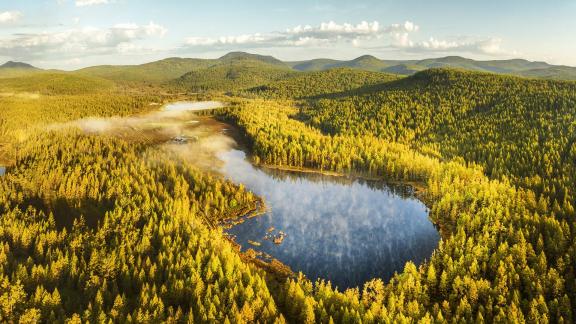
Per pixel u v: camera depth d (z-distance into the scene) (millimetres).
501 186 197500
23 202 185000
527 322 108938
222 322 103250
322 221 194625
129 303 111562
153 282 120625
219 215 193125
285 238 175250
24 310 105375
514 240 147750
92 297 115312
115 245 141500
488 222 161000
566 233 149000
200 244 139375
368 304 116750
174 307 111750
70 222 171250
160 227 148750
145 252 138750
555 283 121000
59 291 117312
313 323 102750
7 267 125312
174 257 132000
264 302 108812
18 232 145625
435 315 111250
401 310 110000
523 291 122875
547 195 192125
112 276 124500
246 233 178625
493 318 109188
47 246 143750
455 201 192250
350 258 159500
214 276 122438
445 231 180250
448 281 125750
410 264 133000
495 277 126000
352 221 195250
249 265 142750
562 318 108750
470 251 139250
